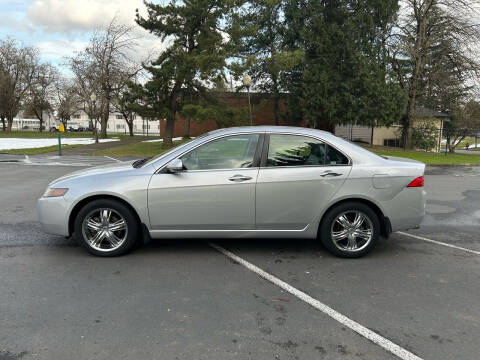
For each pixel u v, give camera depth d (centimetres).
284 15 2391
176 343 268
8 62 4838
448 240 535
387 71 2169
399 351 262
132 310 316
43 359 247
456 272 411
